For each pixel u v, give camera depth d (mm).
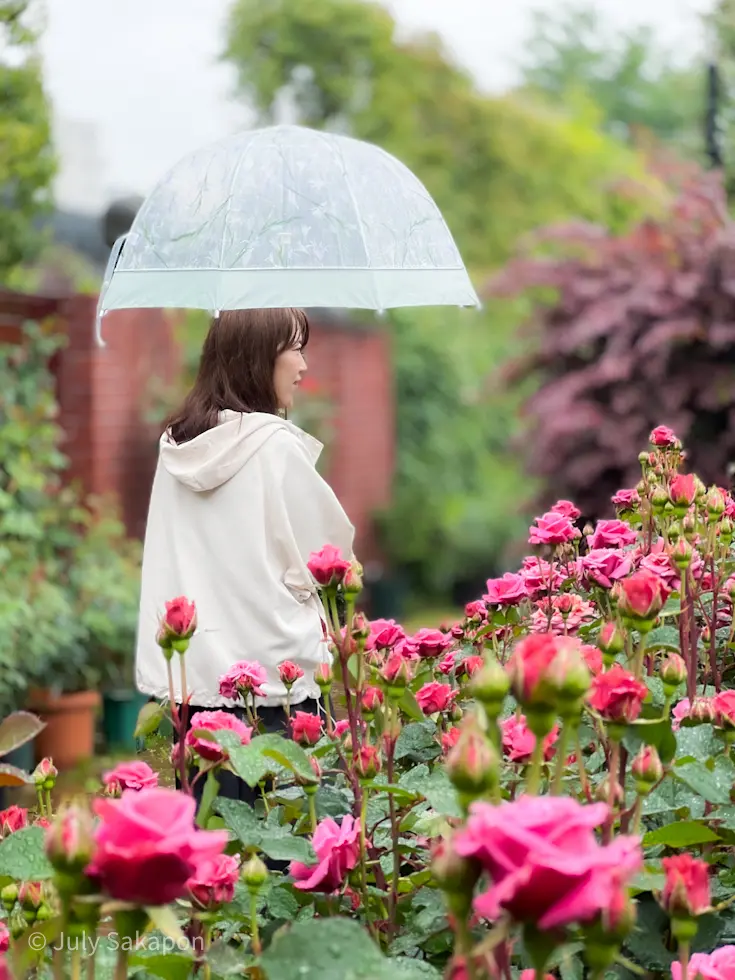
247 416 2951
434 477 12953
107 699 6500
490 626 2422
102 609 6492
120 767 1811
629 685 1379
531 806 936
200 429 2994
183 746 1677
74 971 1270
